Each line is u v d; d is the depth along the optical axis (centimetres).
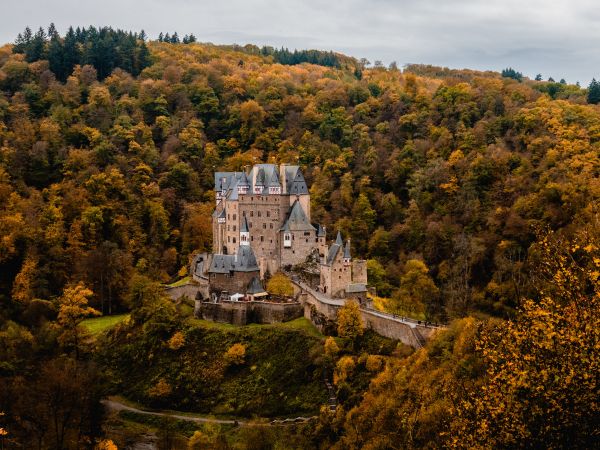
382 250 19888
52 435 9100
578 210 16738
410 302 14388
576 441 4669
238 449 10275
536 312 5244
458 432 5372
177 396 12506
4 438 8662
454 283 17212
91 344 14425
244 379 12444
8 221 17975
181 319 14138
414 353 10375
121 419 11956
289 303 13825
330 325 12719
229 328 13588
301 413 11381
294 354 12481
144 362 13438
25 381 10244
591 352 4756
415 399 8438
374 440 8294
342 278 13925
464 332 8988
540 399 4906
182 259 19938
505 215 18912
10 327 13088
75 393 9344
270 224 16000
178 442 10794
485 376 7238
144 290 14838
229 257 14775
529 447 4812
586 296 5209
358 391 10831
